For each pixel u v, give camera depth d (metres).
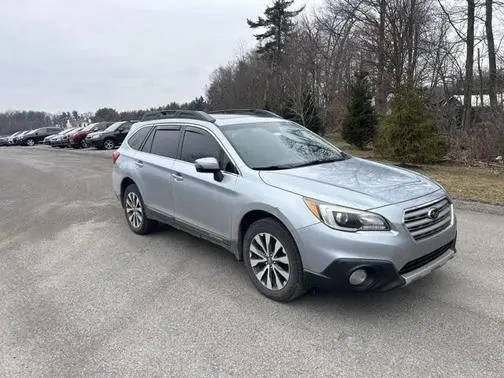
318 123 23.28
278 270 4.00
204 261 5.24
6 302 4.37
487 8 21.81
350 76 28.28
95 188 11.34
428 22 23.72
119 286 4.63
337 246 3.50
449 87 21.89
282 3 49.19
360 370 3.03
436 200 3.87
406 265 3.58
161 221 5.83
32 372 3.18
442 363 3.06
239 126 5.10
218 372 3.08
